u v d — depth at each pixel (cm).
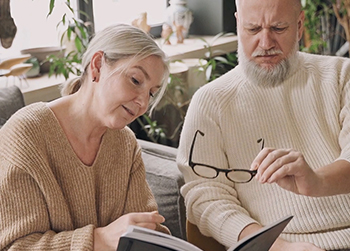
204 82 302
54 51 261
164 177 180
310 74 169
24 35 263
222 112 167
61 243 124
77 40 237
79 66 269
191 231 171
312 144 165
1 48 254
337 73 170
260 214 163
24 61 245
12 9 254
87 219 135
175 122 289
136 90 126
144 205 145
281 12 158
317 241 155
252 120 167
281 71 164
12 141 126
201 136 166
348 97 166
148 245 98
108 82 125
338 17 312
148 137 303
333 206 157
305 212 158
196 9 358
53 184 127
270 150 143
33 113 130
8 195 123
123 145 142
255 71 165
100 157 137
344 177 150
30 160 124
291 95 169
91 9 286
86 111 132
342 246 153
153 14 342
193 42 333
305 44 338
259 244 111
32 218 124
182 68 274
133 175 145
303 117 167
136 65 124
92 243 124
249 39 163
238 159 167
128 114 128
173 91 275
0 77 242
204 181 165
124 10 317
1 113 185
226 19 356
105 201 139
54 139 130
